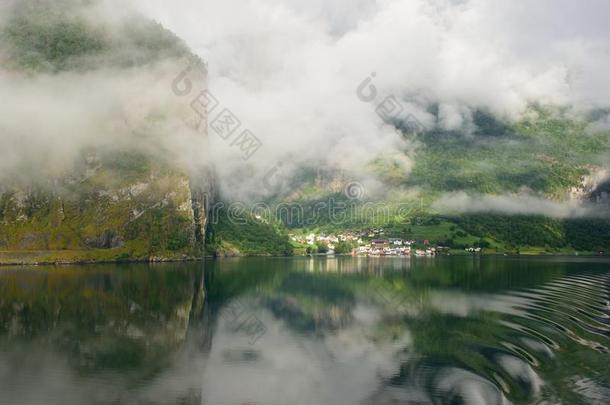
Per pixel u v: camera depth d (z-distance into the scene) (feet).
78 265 643.86
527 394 145.38
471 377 163.43
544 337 214.69
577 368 169.27
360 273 551.18
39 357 195.11
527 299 322.34
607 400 139.74
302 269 616.80
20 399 150.20
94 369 180.96
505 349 195.93
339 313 291.17
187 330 247.29
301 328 251.60
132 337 230.68
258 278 494.18
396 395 150.00
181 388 160.56
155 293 371.35
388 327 248.11
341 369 179.01
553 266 622.54
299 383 164.86
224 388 160.97
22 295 350.43
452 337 219.00
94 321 264.52
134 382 167.53
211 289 400.88
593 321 246.88
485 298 329.31
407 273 544.21
